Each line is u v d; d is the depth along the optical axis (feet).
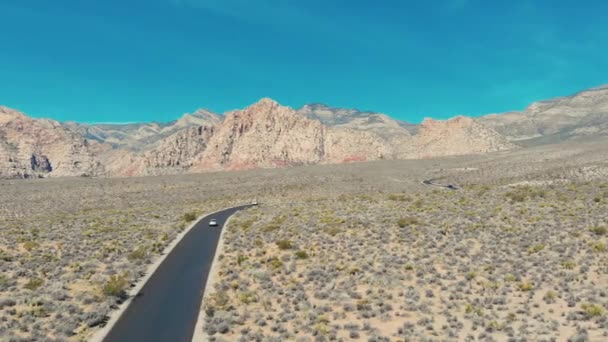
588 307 72.90
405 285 93.56
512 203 190.70
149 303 88.22
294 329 72.38
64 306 82.38
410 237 134.21
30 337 67.87
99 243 147.74
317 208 226.38
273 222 185.37
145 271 114.32
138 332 73.20
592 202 175.01
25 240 150.10
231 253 134.82
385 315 76.48
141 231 177.68
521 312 75.77
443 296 85.92
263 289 95.91
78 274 106.32
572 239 119.85
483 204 193.47
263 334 71.10
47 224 199.11
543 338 64.39
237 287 98.07
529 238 123.34
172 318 79.61
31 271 108.47
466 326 71.00
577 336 62.85
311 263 114.93
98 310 80.69
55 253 130.72
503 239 125.49
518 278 92.32
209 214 254.68
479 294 85.76
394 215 177.37
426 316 76.33
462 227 144.05
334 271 106.42
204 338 70.54
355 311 80.64
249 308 84.23
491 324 69.62
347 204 235.61
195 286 100.32
